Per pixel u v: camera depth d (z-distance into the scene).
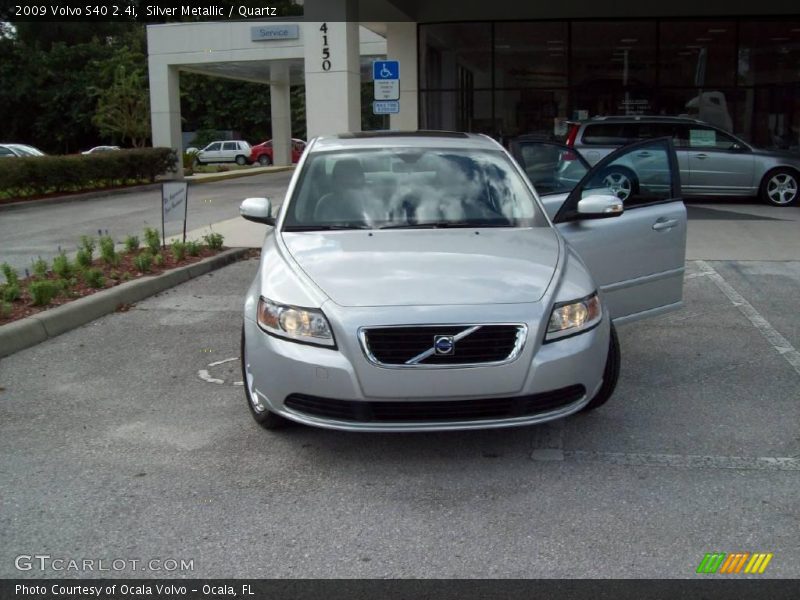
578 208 5.63
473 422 4.23
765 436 4.89
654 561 3.54
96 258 10.87
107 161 22.03
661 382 5.91
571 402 4.45
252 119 59.03
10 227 15.09
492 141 6.37
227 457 4.65
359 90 16.59
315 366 4.22
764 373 6.09
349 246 4.96
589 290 4.63
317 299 4.34
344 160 5.93
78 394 5.79
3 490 4.27
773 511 3.97
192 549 3.69
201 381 6.04
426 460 4.58
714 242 11.55
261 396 4.53
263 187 23.94
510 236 5.17
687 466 4.48
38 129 52.19
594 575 3.44
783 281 9.23
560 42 20.19
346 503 4.09
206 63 25.75
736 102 19.97
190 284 9.65
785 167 15.55
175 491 4.24
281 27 24.77
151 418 5.29
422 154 5.99
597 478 4.34
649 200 6.31
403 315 4.18
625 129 15.77
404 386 4.14
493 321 4.20
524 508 4.02
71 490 4.27
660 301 6.23
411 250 4.88
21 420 5.28
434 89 20.78
